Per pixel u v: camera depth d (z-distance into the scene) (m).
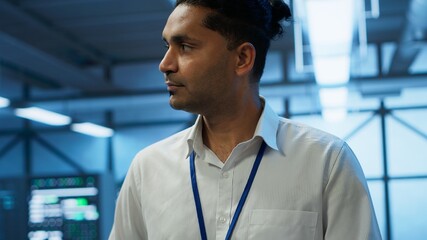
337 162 0.97
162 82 7.46
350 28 3.70
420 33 5.34
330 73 5.20
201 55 0.95
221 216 0.97
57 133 9.16
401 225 7.54
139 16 5.29
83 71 5.96
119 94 6.96
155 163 1.06
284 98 7.44
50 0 4.78
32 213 5.59
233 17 0.96
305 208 0.95
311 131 1.03
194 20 0.95
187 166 1.03
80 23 5.50
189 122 8.77
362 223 0.95
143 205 1.04
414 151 7.59
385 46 6.60
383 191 7.61
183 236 0.97
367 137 7.72
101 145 9.02
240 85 0.99
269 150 1.00
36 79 6.91
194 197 0.99
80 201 5.53
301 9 3.60
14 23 5.11
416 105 7.61
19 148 9.18
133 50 6.68
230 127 1.02
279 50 6.74
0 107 6.27
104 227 5.56
